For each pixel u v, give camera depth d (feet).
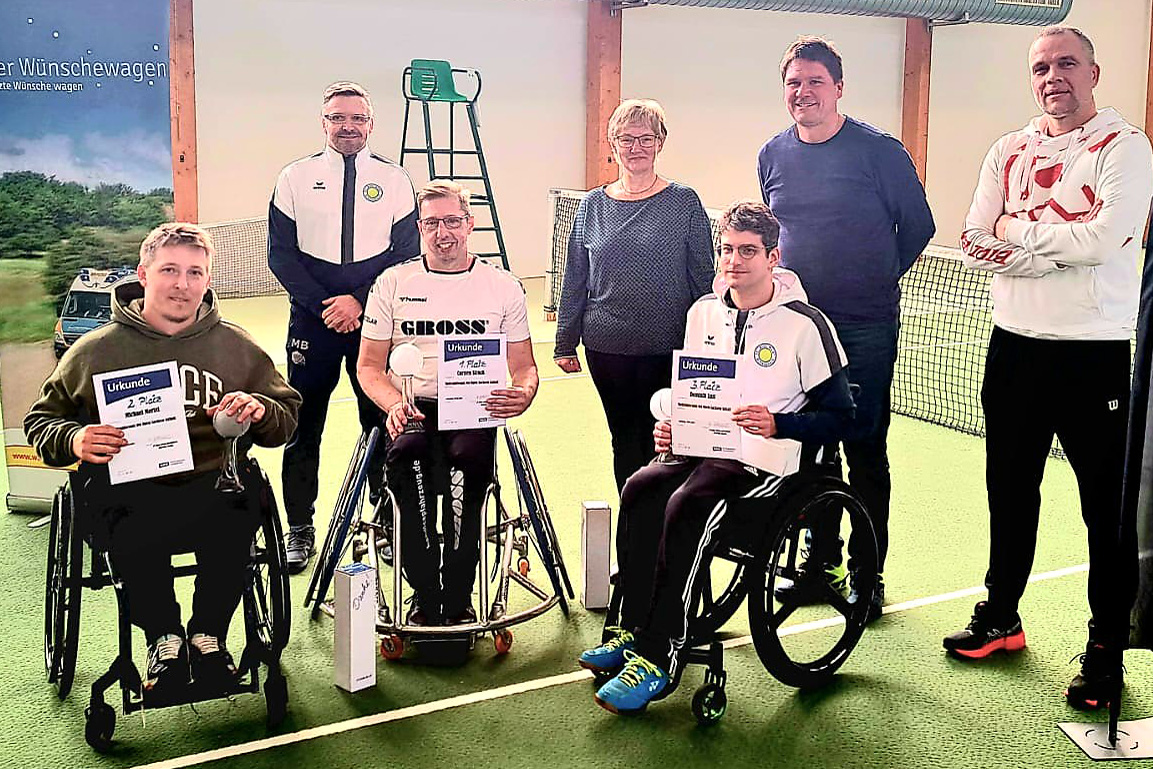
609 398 12.59
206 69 33.88
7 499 15.31
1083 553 14.19
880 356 12.05
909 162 11.92
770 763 9.19
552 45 38.78
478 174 38.22
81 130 13.96
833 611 12.44
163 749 9.34
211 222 34.63
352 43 35.68
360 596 10.31
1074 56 9.85
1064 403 10.23
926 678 10.78
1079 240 9.59
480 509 10.90
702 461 10.39
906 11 39.04
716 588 13.08
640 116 11.94
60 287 14.48
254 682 9.77
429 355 11.53
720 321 10.64
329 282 13.16
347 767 9.07
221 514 9.55
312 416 13.51
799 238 12.09
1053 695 10.43
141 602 9.39
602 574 12.38
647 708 10.14
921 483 17.35
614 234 12.21
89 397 9.66
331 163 13.10
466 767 9.09
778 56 42.65
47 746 9.34
